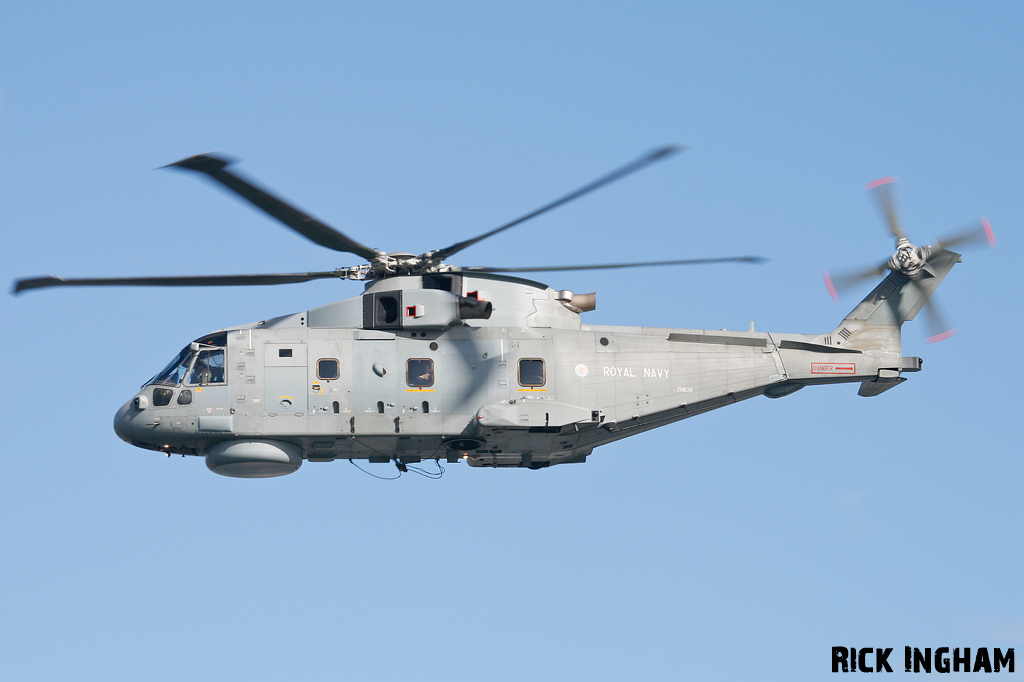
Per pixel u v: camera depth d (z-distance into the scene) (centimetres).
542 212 9462
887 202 12294
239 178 9012
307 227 10081
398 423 10712
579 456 11744
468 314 10781
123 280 10106
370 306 10931
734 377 11462
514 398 10844
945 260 12144
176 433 10788
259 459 10694
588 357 11125
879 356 11850
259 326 11112
